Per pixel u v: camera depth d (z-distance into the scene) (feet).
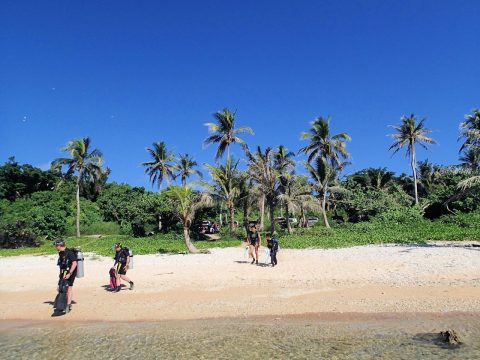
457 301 37.78
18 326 36.11
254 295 43.50
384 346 27.12
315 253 78.18
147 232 154.71
